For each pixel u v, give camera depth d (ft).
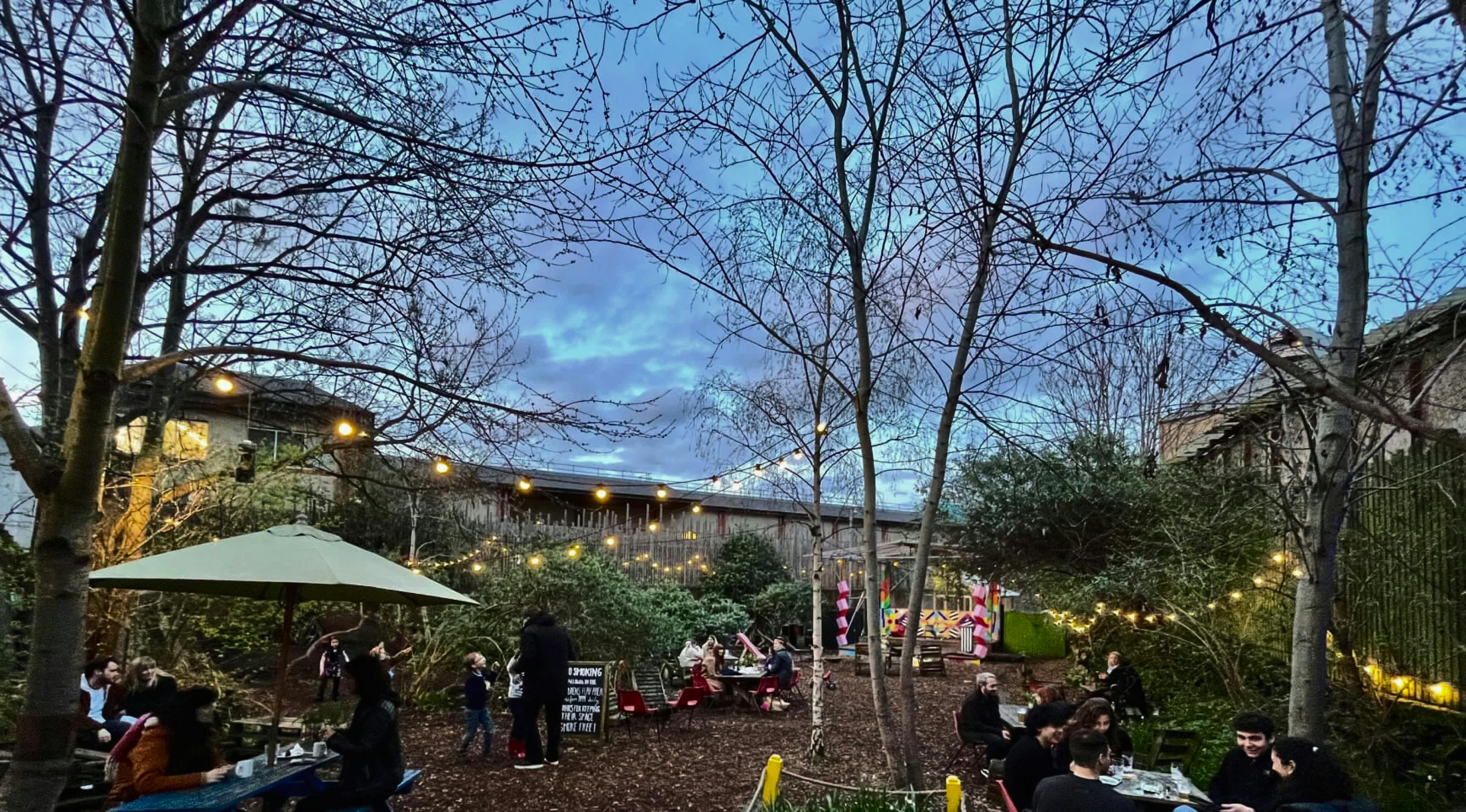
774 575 89.66
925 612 92.07
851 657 83.05
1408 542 29.45
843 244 23.31
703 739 41.83
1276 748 16.06
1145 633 48.21
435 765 35.04
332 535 23.75
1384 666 29.63
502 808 28.53
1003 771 26.45
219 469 36.45
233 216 19.43
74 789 23.80
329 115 14.83
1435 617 28.19
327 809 20.15
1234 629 38.91
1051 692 26.13
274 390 26.25
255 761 22.76
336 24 13.78
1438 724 27.14
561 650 35.58
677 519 95.14
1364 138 13.91
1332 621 30.60
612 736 42.70
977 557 60.18
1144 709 41.68
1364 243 16.58
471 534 51.26
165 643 36.70
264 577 20.30
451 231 18.85
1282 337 17.66
